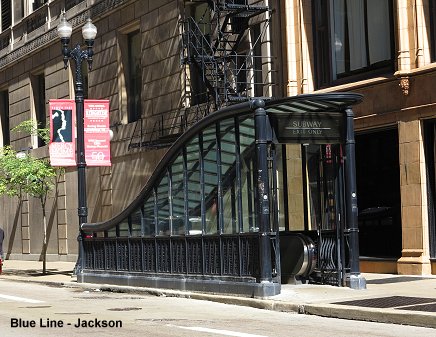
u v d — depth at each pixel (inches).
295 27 969.5
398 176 844.0
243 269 665.6
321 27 960.9
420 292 647.1
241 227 676.7
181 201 753.6
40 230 1579.7
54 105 1010.7
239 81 1062.4
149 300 711.7
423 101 804.6
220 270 692.7
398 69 828.0
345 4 924.6
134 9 1278.3
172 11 1174.3
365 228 882.8
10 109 1720.0
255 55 1029.8
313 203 722.8
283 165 739.4
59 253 1499.8
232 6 989.8
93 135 992.2
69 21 1467.8
